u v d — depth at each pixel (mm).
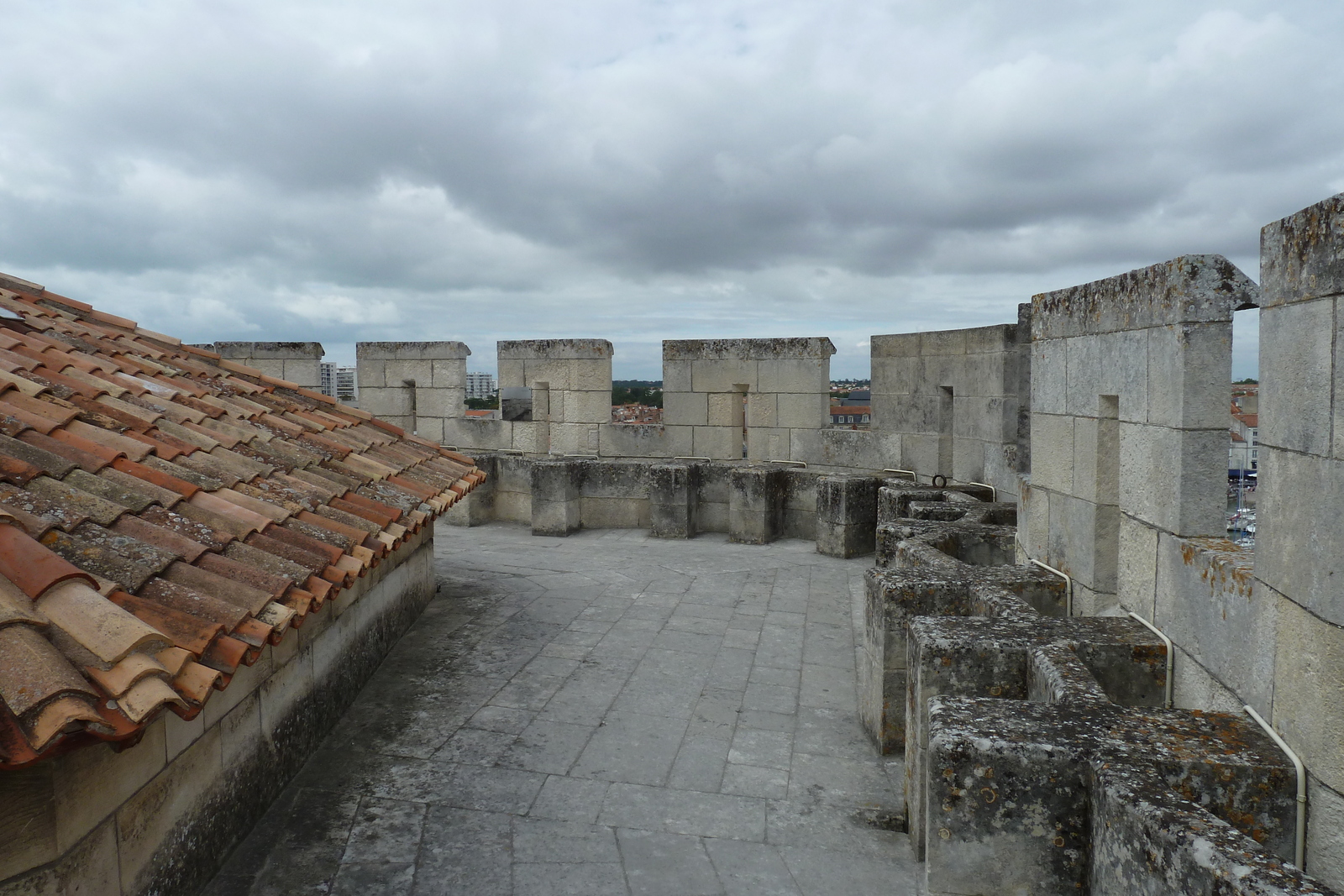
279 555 3836
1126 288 4453
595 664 6574
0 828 2506
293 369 13352
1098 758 2736
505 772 4820
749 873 3861
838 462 11414
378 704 5758
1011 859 2816
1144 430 4250
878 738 5133
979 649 3945
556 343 12469
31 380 4602
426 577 8070
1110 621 4293
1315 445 2719
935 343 10258
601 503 12094
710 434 12039
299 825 4230
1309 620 2740
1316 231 2699
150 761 3260
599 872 3857
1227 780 2746
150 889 3268
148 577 3059
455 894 3674
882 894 3715
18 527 2926
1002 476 9023
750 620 7758
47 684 2211
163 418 4984
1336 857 2561
